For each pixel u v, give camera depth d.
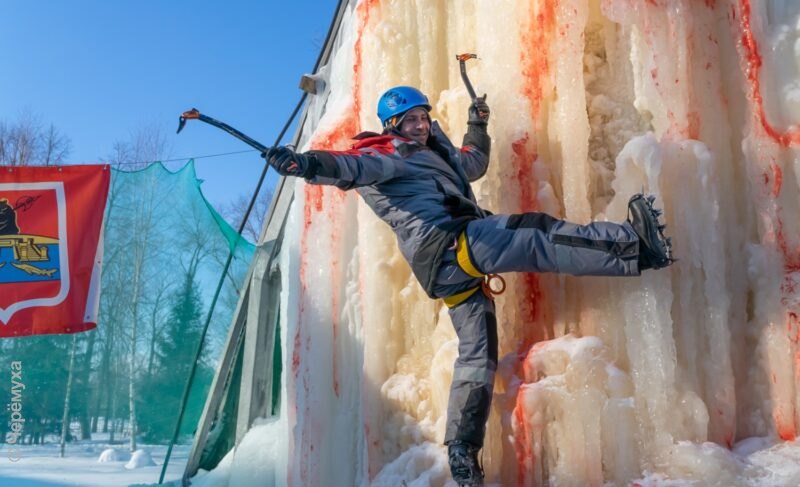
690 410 2.71
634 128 3.17
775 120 3.03
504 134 3.19
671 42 3.04
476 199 3.39
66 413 7.81
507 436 2.85
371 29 3.89
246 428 7.39
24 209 7.39
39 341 7.83
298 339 4.54
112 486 7.21
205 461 7.84
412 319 3.45
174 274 7.82
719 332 2.82
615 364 2.81
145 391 7.78
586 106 3.24
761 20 3.08
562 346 2.85
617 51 3.28
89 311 7.44
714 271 2.86
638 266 2.57
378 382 3.41
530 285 3.05
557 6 3.15
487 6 3.40
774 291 2.90
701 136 3.05
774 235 2.94
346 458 3.79
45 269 7.38
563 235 2.59
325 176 2.60
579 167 3.02
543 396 2.78
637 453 2.67
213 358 7.91
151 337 7.79
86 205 7.54
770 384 2.85
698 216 2.89
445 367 3.11
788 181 2.98
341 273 4.09
